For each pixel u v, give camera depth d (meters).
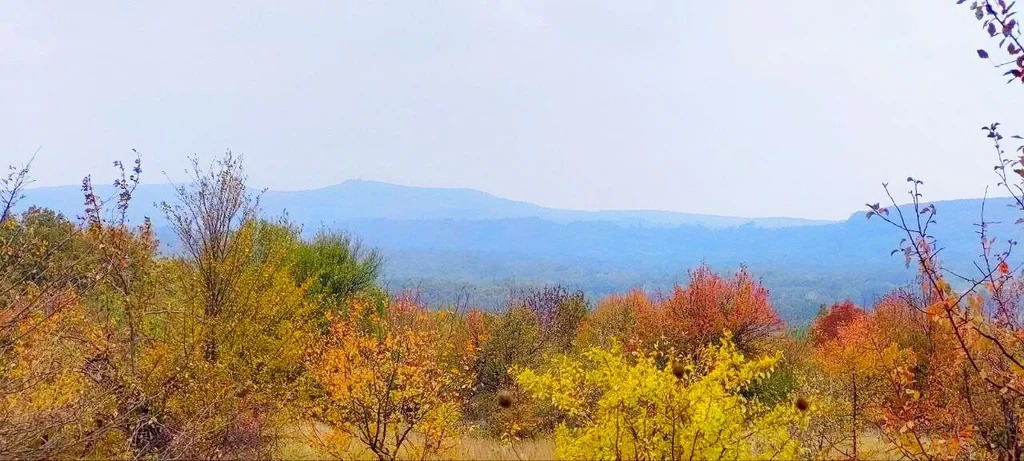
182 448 7.33
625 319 27.75
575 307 30.83
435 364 8.77
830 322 33.94
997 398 6.36
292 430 10.02
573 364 7.06
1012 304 5.22
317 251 17.42
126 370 7.78
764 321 20.84
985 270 5.05
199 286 9.16
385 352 8.27
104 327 8.24
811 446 7.96
